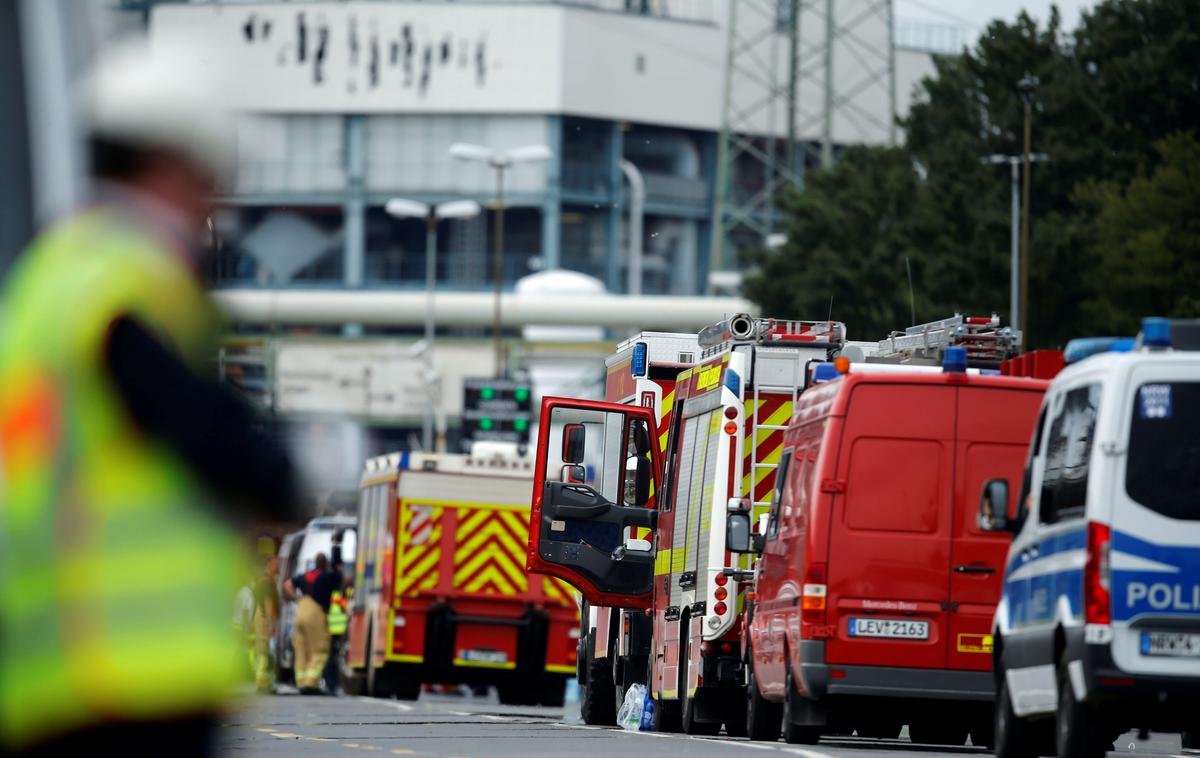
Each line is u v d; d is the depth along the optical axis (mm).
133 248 11984
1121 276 169250
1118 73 197375
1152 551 34656
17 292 11875
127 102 12219
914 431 45562
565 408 69438
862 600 45438
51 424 11633
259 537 13156
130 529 11867
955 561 45406
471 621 95750
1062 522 36625
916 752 45938
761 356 57406
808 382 56781
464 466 96062
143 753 12055
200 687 12039
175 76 12297
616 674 69062
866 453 45531
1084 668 34719
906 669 45375
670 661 61688
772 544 50469
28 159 12359
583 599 73812
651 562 68500
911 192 196375
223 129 12344
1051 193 193375
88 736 11922
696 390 61219
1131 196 172375
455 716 70625
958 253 180250
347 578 116875
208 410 12023
